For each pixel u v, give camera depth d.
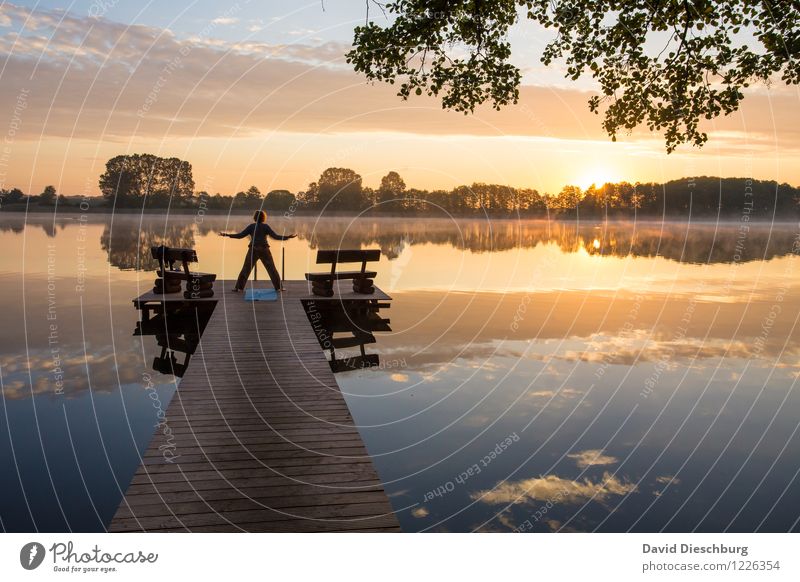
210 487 4.12
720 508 4.98
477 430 6.68
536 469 5.70
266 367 7.38
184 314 13.11
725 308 14.94
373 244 36.25
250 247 13.85
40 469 5.61
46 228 48.34
